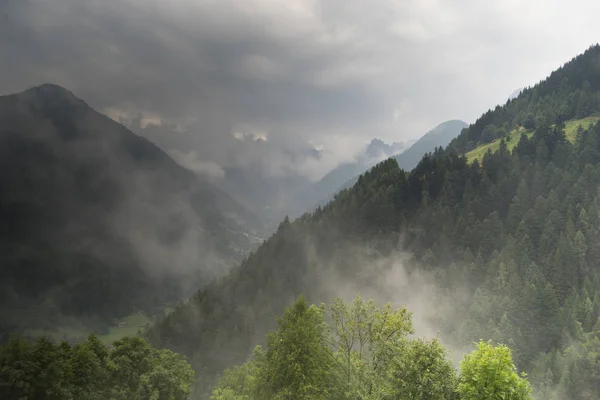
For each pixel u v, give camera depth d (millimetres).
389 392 30688
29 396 41375
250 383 59031
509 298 119812
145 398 55781
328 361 39938
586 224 134125
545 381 93250
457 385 29719
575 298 113312
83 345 51312
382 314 38594
